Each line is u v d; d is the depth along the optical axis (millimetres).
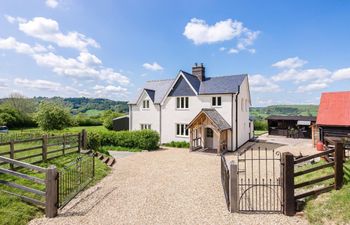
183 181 10750
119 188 9656
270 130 35000
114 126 34438
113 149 21375
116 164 14859
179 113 24375
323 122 16422
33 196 7664
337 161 6922
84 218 6730
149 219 6676
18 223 6180
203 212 7113
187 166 14242
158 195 8766
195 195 8750
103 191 9242
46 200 6770
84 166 11953
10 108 47031
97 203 7930
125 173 12359
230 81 22906
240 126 23328
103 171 12141
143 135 21406
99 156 15086
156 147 22188
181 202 8016
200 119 19797
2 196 7184
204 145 22188
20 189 7906
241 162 15078
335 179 6945
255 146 23406
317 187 7715
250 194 8617
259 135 35406
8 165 10422
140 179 11117
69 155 13875
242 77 22875
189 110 23797
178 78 24453
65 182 9383
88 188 9602
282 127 34156
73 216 6859
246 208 7281
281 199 6754
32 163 11172
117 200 8227
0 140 23125
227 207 7430
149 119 26469
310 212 6230
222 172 9992
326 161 10609
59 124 30812
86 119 56031
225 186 8344
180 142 23531
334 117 16219
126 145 22062
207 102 22734
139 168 13648
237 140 21859
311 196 6902
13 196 7301
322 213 5957
